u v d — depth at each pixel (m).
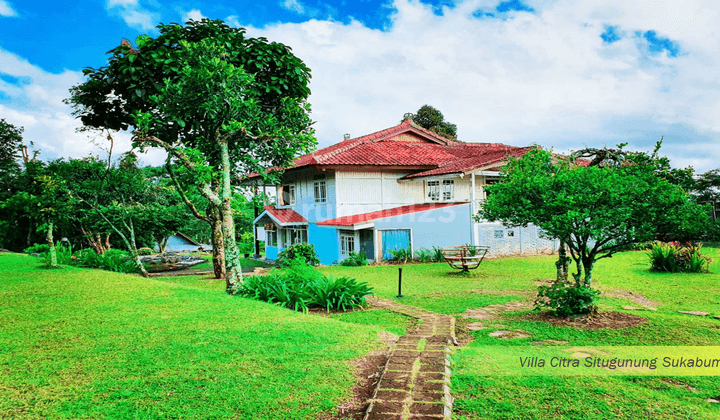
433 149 24.97
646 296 9.47
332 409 3.90
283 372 4.70
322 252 22.14
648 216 6.63
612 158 9.99
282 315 7.26
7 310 7.56
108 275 12.56
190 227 40.19
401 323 7.42
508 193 7.84
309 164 19.86
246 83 11.07
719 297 9.15
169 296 8.95
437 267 16.31
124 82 13.59
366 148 22.95
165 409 3.81
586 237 7.18
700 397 4.27
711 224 6.54
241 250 35.16
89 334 6.02
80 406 3.84
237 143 11.98
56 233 25.59
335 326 6.61
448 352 5.50
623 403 4.10
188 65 10.58
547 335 6.44
